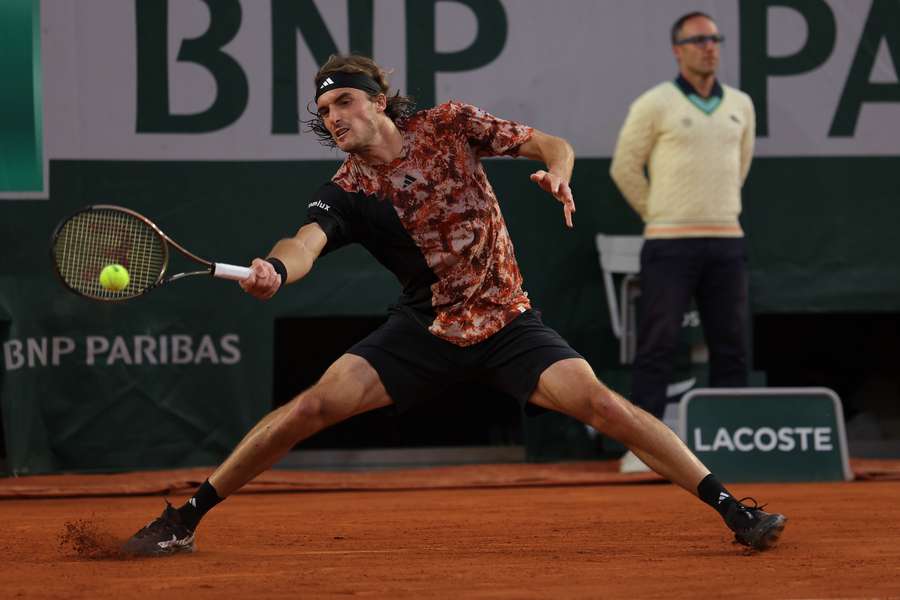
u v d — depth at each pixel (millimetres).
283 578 11320
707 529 15648
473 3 27594
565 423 27594
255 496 22844
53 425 26219
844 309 28125
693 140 25234
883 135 28250
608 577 11227
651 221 25672
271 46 27203
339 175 13000
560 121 27781
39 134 26609
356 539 15078
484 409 34062
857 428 31734
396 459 28359
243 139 27125
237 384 26906
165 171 26969
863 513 17766
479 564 12312
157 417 26609
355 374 12672
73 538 13891
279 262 11938
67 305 26391
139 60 26938
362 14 27359
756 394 24531
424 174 12805
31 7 26625
